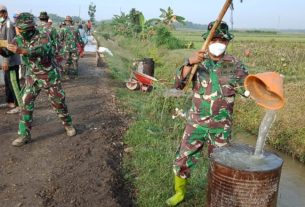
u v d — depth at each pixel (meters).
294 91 11.57
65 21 13.02
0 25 7.59
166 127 8.31
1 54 7.25
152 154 6.54
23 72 10.69
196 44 32.19
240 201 3.52
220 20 3.93
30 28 5.68
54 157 6.04
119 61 18.94
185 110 8.35
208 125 4.38
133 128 7.88
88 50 20.61
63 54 12.82
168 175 5.72
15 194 4.86
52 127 7.41
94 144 6.69
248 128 10.14
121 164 6.25
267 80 3.35
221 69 4.25
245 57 20.45
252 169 3.44
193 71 4.27
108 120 8.34
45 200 4.74
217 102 4.30
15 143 6.34
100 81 12.94
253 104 10.70
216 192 3.65
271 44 28.39
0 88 10.30
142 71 12.75
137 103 10.32
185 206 5.08
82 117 8.35
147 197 5.27
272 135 9.38
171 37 27.34
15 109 8.22
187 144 4.56
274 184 3.54
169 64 18.23
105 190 5.16
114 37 46.09
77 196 4.93
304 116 9.41
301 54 20.58
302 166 8.38
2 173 5.43
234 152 3.88
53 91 6.43
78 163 5.87
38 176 5.38
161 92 9.78
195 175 5.75
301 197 6.83
